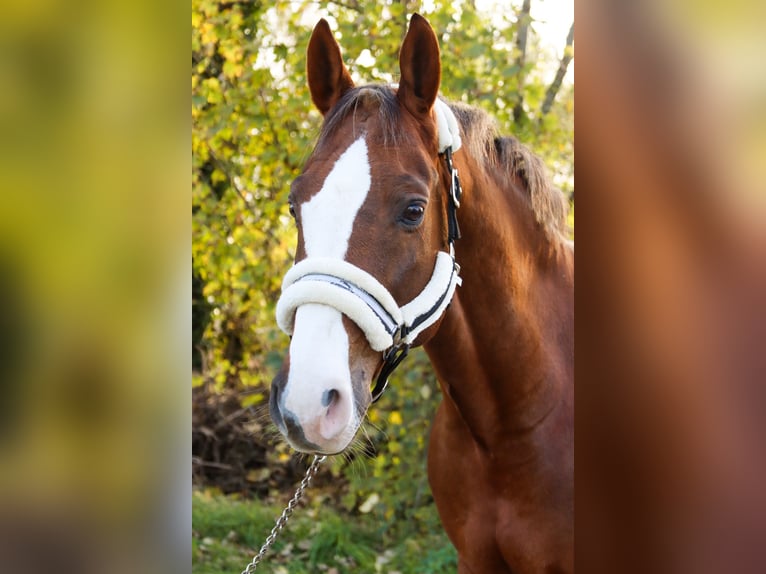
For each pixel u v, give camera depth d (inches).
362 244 50.0
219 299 142.5
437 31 122.0
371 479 131.2
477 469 67.6
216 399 152.9
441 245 57.1
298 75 125.3
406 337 53.5
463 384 64.2
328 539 127.3
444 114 59.4
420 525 132.0
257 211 135.6
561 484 64.7
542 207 66.9
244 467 151.1
